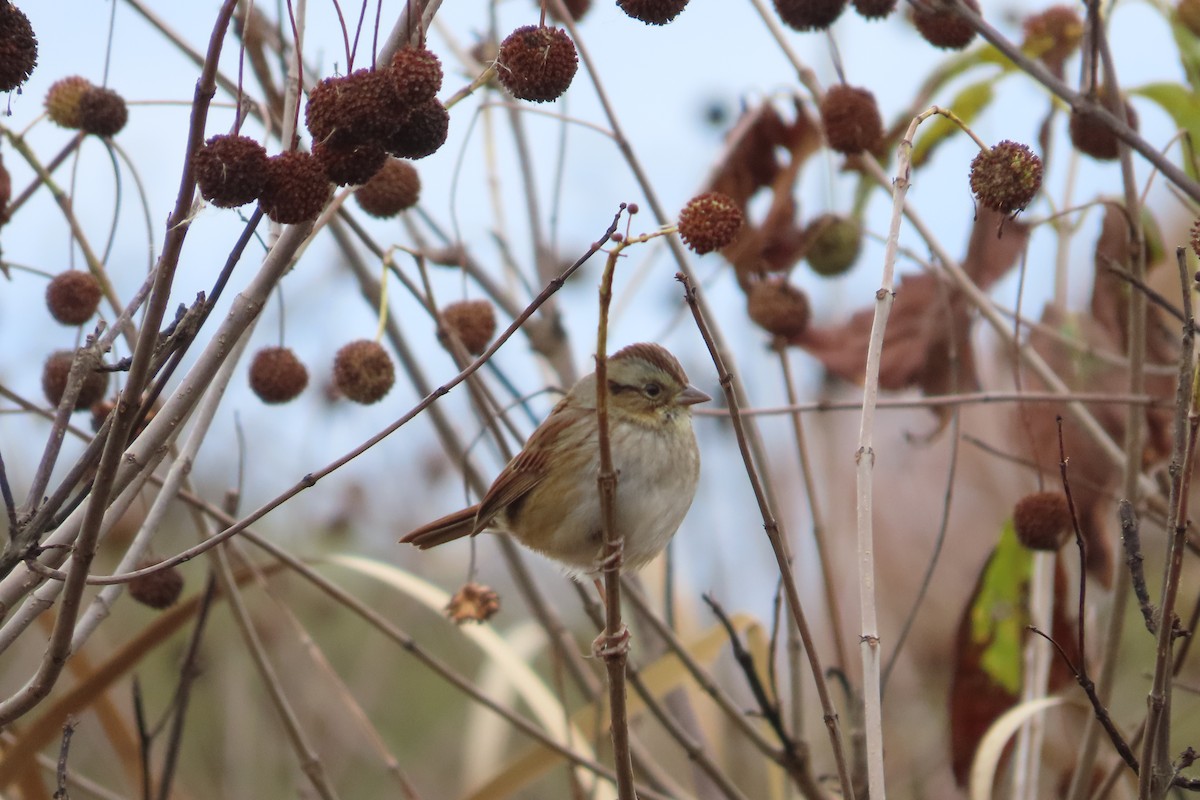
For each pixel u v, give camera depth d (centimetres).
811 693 1252
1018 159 629
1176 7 922
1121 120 786
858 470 615
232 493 924
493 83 1029
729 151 1000
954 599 1409
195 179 508
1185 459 557
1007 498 1458
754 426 944
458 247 923
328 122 521
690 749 880
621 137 918
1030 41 966
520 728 876
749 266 982
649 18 607
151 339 505
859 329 998
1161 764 583
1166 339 1016
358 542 1489
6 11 543
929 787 1225
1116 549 1080
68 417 596
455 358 870
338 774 1323
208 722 1338
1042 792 1089
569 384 1109
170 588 867
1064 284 1002
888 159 1015
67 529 613
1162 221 1512
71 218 781
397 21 590
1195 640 1263
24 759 856
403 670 1477
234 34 862
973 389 990
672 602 980
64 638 553
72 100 770
